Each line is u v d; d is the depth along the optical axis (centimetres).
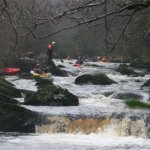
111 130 1648
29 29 459
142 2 371
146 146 1473
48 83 2752
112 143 1511
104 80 2931
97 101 2119
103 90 2552
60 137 1583
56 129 1652
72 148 1412
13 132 1630
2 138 1529
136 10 383
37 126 1650
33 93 1955
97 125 1662
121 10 398
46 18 457
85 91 2488
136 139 1587
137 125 1631
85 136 1619
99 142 1524
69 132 1650
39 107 1859
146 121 1620
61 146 1439
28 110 1673
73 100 1961
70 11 429
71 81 3178
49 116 1669
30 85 2797
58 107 1883
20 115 1655
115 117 1670
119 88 2688
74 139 1557
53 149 1395
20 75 3278
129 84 2998
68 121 1664
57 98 1930
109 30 500
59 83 3006
